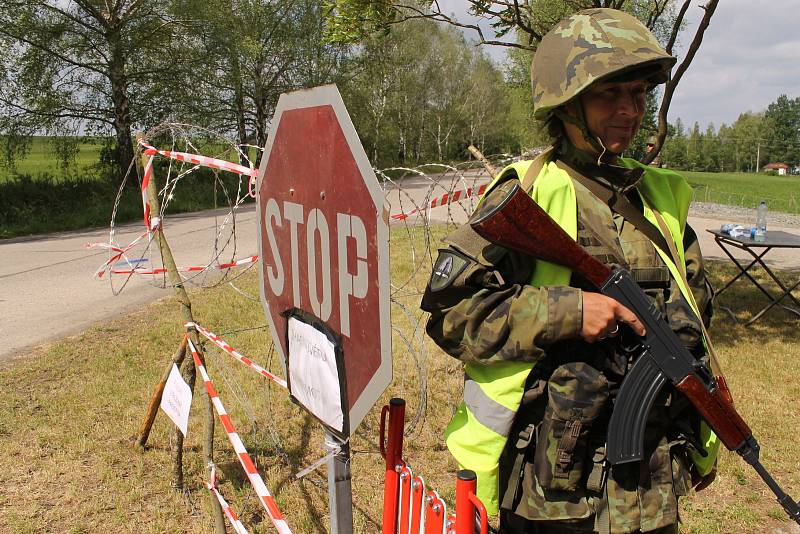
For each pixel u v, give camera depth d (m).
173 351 5.81
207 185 21.03
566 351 1.52
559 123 1.64
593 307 1.41
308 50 27.89
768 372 5.34
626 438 1.48
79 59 20.02
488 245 1.47
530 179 1.58
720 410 1.55
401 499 1.42
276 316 1.65
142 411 4.50
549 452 1.49
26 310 7.41
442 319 1.52
